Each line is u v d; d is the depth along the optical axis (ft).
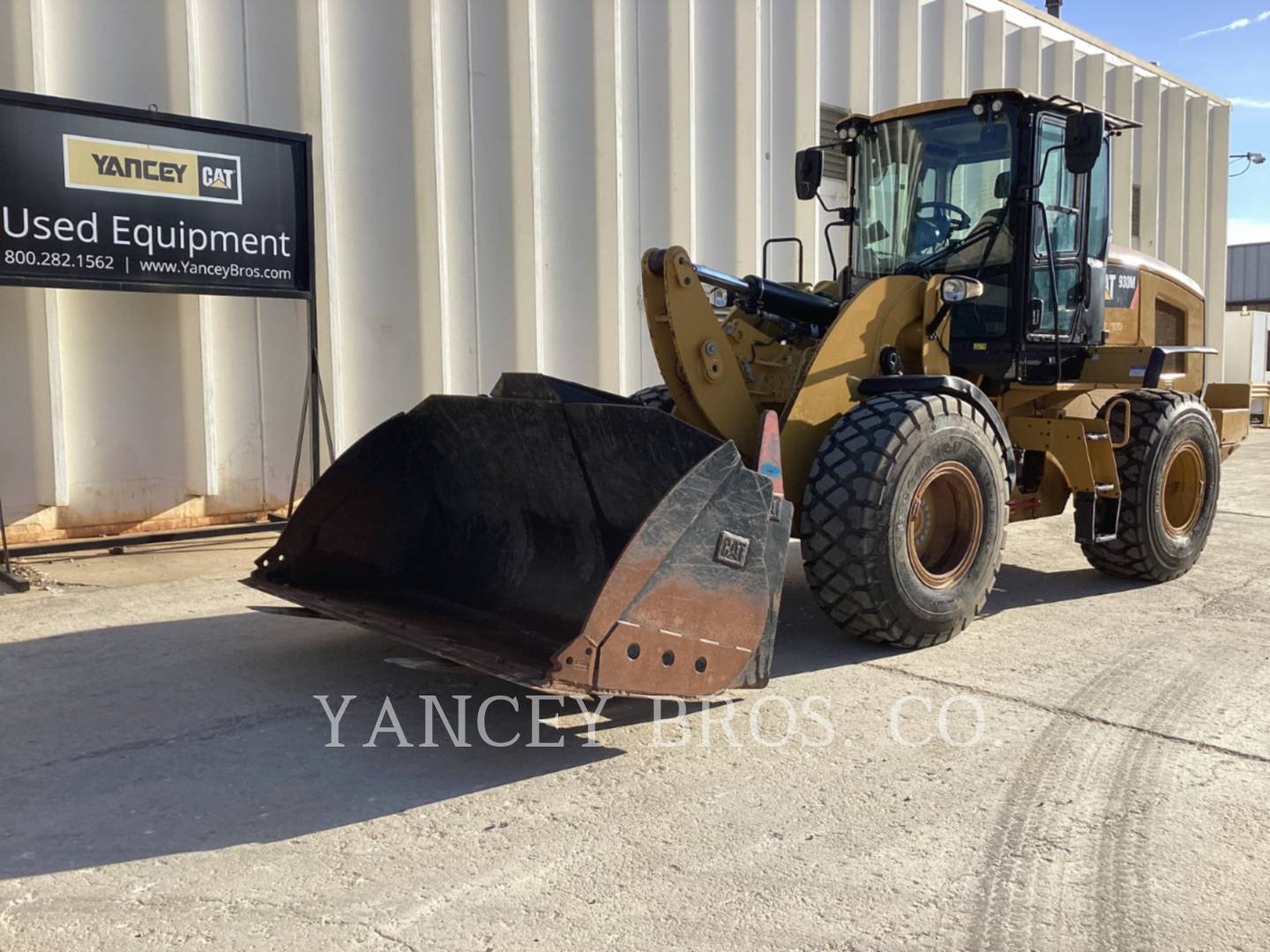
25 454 19.47
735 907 7.93
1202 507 19.11
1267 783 10.19
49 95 18.20
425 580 14.25
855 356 14.79
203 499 21.44
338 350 22.44
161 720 11.59
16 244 17.29
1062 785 10.10
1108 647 14.65
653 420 11.44
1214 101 47.14
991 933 7.63
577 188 25.72
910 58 33.60
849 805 9.68
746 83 28.86
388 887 8.18
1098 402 18.93
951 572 14.47
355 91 22.26
